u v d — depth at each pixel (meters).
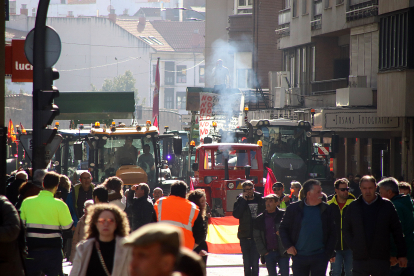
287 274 37.31
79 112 84.38
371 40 110.12
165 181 73.69
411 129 93.88
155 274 10.19
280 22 152.62
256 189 70.31
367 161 112.56
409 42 94.00
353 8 117.12
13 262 24.23
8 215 23.59
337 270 37.81
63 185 43.75
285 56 152.50
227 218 49.69
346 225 30.12
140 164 70.00
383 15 101.75
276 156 81.31
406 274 32.03
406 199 32.03
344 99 109.38
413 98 93.19
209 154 70.25
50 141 41.94
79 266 20.31
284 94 147.50
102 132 69.50
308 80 138.25
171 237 10.24
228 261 51.47
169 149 99.12
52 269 30.66
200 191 32.28
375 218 29.42
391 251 30.50
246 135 85.75
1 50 35.94
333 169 122.44
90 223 20.59
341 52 133.25
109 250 20.42
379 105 98.88
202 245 31.34
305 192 30.53
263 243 37.53
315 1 133.50
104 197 32.66
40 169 37.94
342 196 37.47
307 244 30.03
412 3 93.12
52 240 30.45
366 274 29.61
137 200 42.69
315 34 132.12
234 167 70.06
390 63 99.00
